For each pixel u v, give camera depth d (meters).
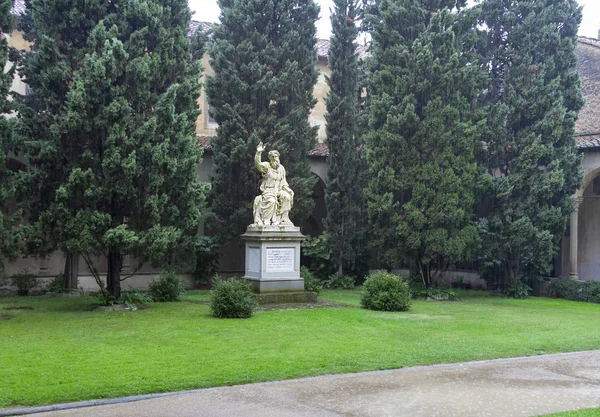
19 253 18.25
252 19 27.17
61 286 23.95
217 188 26.89
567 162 25.42
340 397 9.67
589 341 14.87
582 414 8.61
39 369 10.86
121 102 18.58
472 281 30.03
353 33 28.62
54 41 19.66
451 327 16.45
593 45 31.16
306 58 27.97
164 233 18.75
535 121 25.81
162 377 10.46
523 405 9.35
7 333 14.62
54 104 19.75
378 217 25.09
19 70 22.17
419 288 24.69
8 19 18.36
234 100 26.91
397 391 10.08
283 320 16.84
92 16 19.92
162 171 19.00
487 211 26.39
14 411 8.78
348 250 28.30
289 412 8.84
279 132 26.61
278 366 11.42
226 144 26.89
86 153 18.53
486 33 27.11
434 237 24.03
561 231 25.94
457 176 24.41
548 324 17.47
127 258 26.48
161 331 14.95
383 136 24.70
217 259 27.77
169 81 21.06
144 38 20.03
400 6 25.38
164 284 22.20
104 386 9.89
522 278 27.05
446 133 24.20
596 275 28.12
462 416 8.77
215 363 11.52
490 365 12.25
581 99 26.31
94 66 18.09
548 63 25.78
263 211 21.02
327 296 24.28
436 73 24.38
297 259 21.20
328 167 29.58
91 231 18.34
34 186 19.03
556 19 26.28
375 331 15.48
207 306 20.30
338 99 28.34
